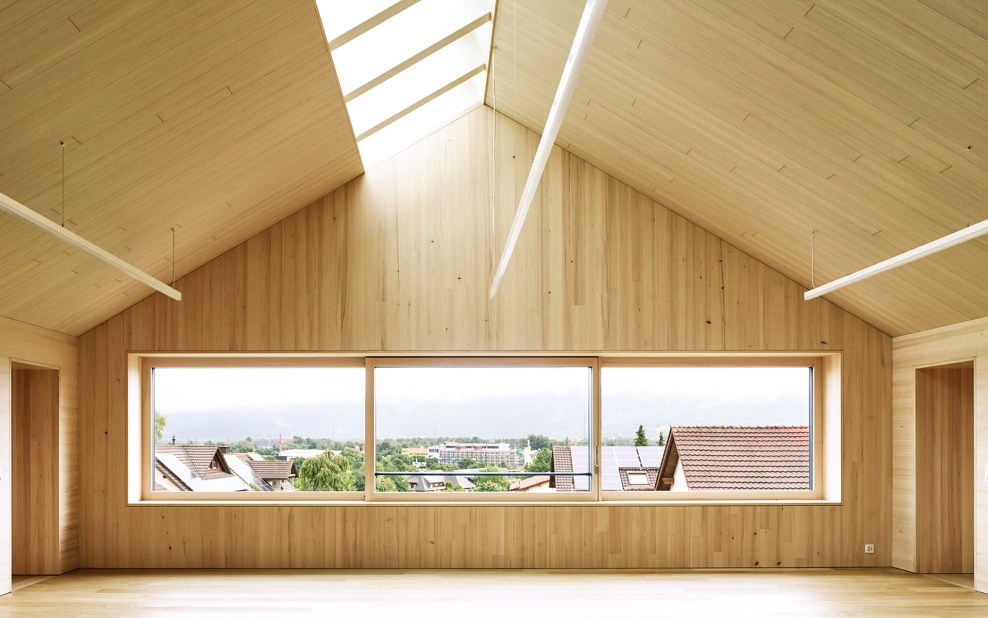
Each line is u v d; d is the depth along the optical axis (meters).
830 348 8.12
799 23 4.39
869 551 8.02
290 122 6.18
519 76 7.17
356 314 8.04
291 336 8.02
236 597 6.64
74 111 4.61
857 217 6.19
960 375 7.78
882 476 8.07
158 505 7.95
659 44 5.36
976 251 5.72
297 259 8.07
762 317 8.12
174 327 8.02
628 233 8.16
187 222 6.85
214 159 6.05
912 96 4.49
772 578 7.45
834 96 4.87
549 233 8.16
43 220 4.47
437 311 8.07
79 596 6.68
